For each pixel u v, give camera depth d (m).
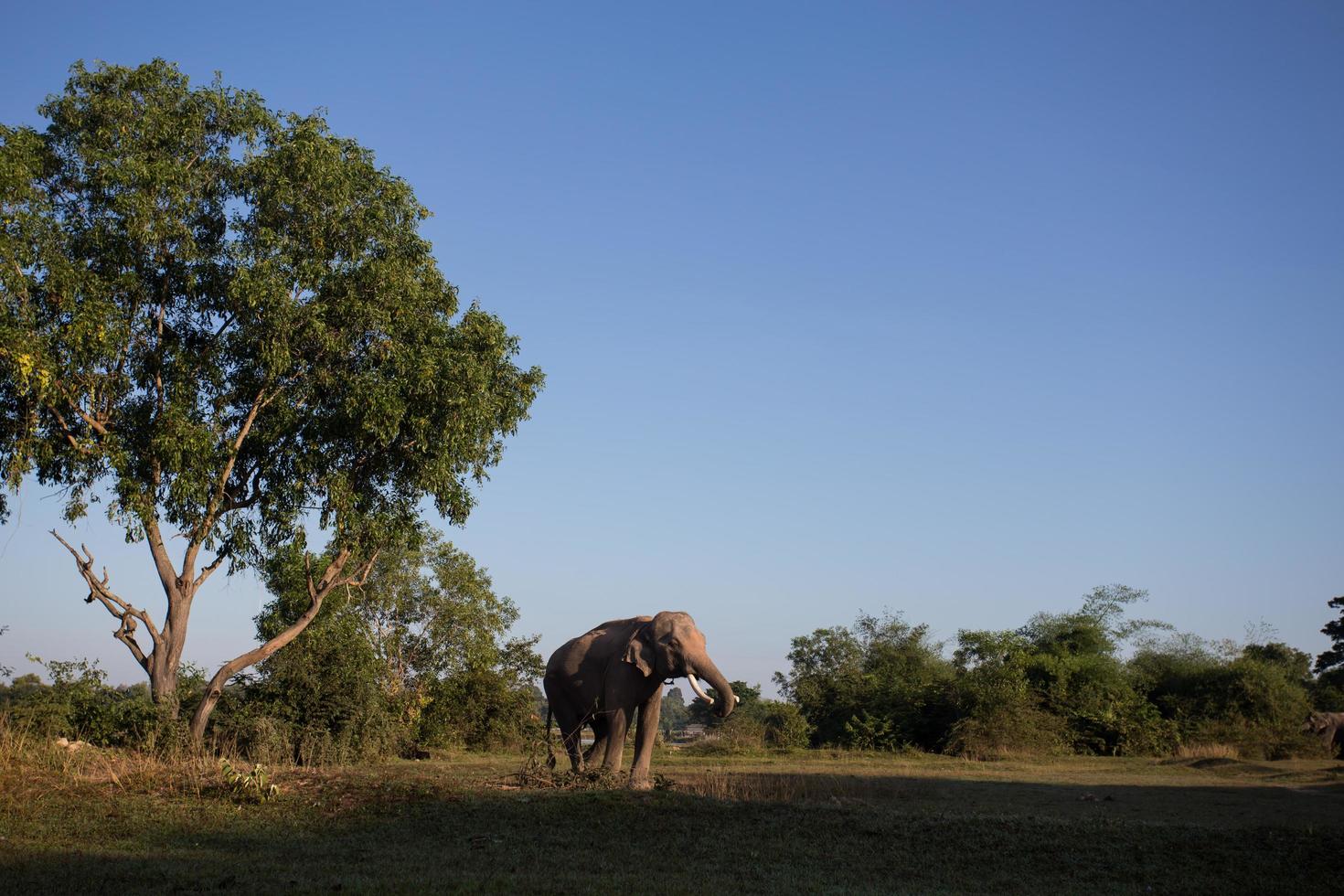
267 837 11.67
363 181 21.86
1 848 10.48
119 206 18.92
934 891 9.80
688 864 10.70
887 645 52.78
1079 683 37.97
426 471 21.56
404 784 14.29
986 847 11.77
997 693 32.47
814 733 38.44
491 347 22.94
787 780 20.09
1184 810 16.56
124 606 20.27
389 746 25.23
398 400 20.55
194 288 20.44
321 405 21.28
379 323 20.95
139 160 19.47
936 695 35.06
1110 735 33.41
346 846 11.25
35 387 17.94
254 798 13.43
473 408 21.61
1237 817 15.63
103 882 9.12
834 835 12.27
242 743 22.03
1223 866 10.98
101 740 18.38
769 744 35.47
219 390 20.69
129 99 20.22
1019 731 31.50
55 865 9.80
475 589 37.06
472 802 13.59
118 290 19.59
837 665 54.22
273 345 19.84
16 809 12.28
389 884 9.20
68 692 18.83
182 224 19.80
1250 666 39.00
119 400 20.08
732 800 14.28
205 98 20.69
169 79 20.75
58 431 19.77
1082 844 11.81
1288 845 11.73
